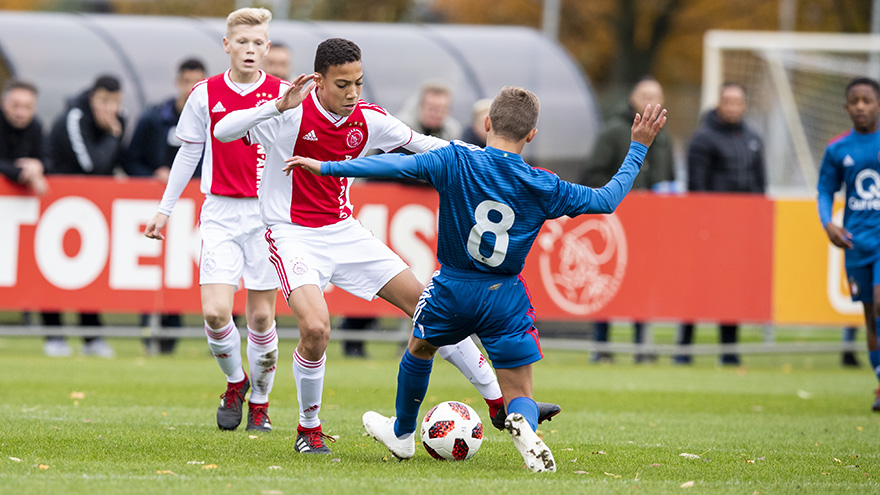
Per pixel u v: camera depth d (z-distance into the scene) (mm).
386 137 18406
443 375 34250
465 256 15570
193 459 16641
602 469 16625
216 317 19781
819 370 39406
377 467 16188
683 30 126375
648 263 37656
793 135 76438
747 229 37938
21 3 116500
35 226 35812
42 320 37312
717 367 39312
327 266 18078
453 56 60906
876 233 27234
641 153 16234
